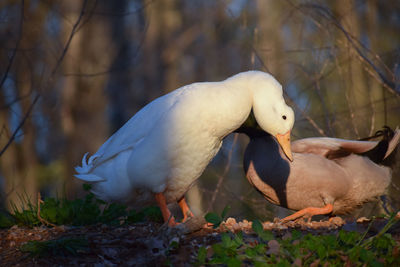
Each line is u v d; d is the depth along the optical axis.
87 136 20.27
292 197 7.86
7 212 7.22
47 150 21.83
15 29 14.73
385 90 11.98
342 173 7.74
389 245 5.27
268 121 6.89
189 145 6.59
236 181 16.02
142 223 7.07
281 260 4.95
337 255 5.08
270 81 6.88
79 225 7.09
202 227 6.21
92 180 6.96
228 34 17.84
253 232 6.21
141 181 6.68
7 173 19.69
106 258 5.56
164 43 23.34
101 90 20.84
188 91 6.67
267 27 13.50
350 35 10.30
